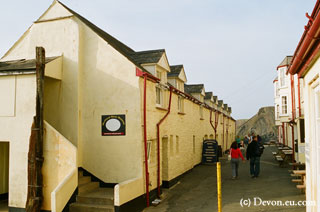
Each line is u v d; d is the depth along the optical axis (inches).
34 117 338.3
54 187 339.0
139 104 377.7
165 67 498.3
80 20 407.5
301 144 529.7
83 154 394.6
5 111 357.4
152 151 431.8
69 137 393.1
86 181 379.9
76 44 397.4
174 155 532.4
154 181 415.2
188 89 867.4
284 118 1008.9
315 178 226.4
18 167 347.9
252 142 543.5
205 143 819.4
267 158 908.0
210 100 1066.7
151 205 382.3
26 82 351.9
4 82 360.2
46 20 411.5
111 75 391.2
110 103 389.4
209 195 416.5
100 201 328.2
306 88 244.4
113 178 381.1
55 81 401.7
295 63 238.7
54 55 405.1
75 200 336.2
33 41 415.5
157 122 441.4
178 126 568.4
